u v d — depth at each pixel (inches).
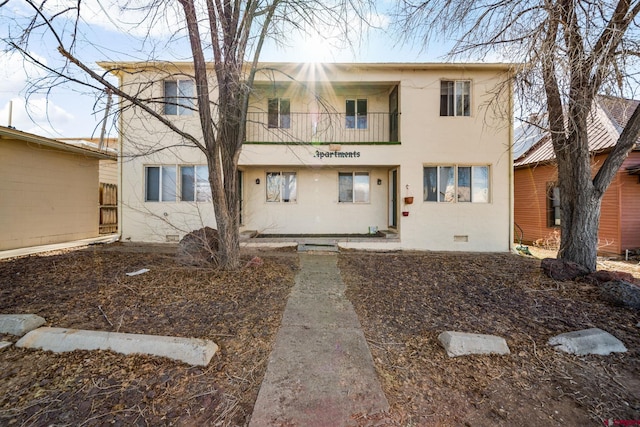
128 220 344.5
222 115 188.9
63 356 95.9
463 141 334.3
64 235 335.0
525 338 114.3
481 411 76.8
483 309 144.3
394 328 123.6
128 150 335.9
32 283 170.6
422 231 335.3
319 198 385.4
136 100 170.7
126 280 175.6
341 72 332.2
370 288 178.2
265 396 80.4
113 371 88.7
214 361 96.0
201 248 214.7
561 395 83.6
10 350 99.2
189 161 339.9
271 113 367.2
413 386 86.4
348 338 114.3
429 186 340.8
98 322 120.1
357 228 385.7
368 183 387.9
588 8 173.2
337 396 81.1
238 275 190.2
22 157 289.9
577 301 153.5
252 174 383.9
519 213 450.3
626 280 169.2
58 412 72.7
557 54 175.2
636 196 323.0
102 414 72.6
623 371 95.0
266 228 382.6
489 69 328.2
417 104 334.0
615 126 328.8
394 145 334.0
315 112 373.1
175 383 84.7
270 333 117.1
